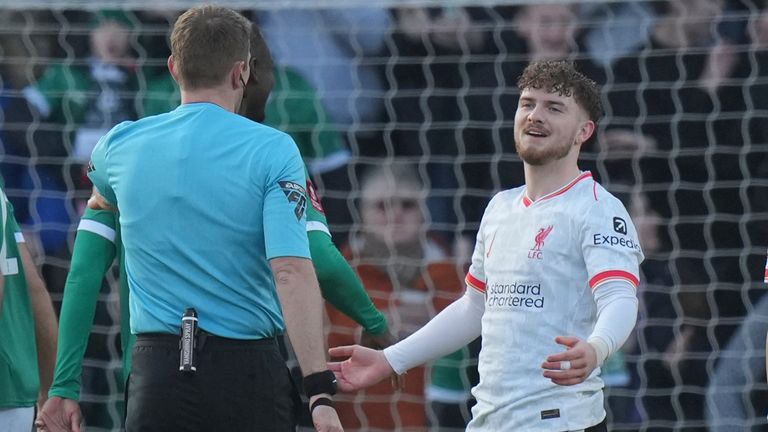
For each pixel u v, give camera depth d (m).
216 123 12.10
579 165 22.73
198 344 11.67
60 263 22.27
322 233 14.04
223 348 11.71
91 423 21.38
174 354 11.72
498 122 22.77
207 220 11.80
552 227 12.66
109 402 21.38
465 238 22.11
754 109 22.27
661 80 22.58
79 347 13.57
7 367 14.82
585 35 22.78
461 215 22.39
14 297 15.06
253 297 11.91
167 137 12.09
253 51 13.65
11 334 14.91
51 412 13.49
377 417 20.53
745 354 20.86
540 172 12.93
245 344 11.82
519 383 12.50
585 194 12.71
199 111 12.17
